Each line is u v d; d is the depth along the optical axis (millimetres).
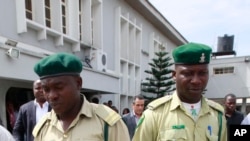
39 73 1587
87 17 9516
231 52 27266
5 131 1935
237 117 4824
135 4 13891
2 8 5875
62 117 1673
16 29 6285
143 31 16094
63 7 8445
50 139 1666
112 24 11812
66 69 1559
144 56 16219
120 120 1728
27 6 6910
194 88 1973
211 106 2145
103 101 10992
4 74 4918
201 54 1928
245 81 23094
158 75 14555
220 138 2078
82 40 9555
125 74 12930
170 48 22000
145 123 2107
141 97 5000
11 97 6906
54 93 1563
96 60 9414
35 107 3645
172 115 2066
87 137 1584
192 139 1993
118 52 11922
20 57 5344
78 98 1667
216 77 24188
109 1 11508
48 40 7594
